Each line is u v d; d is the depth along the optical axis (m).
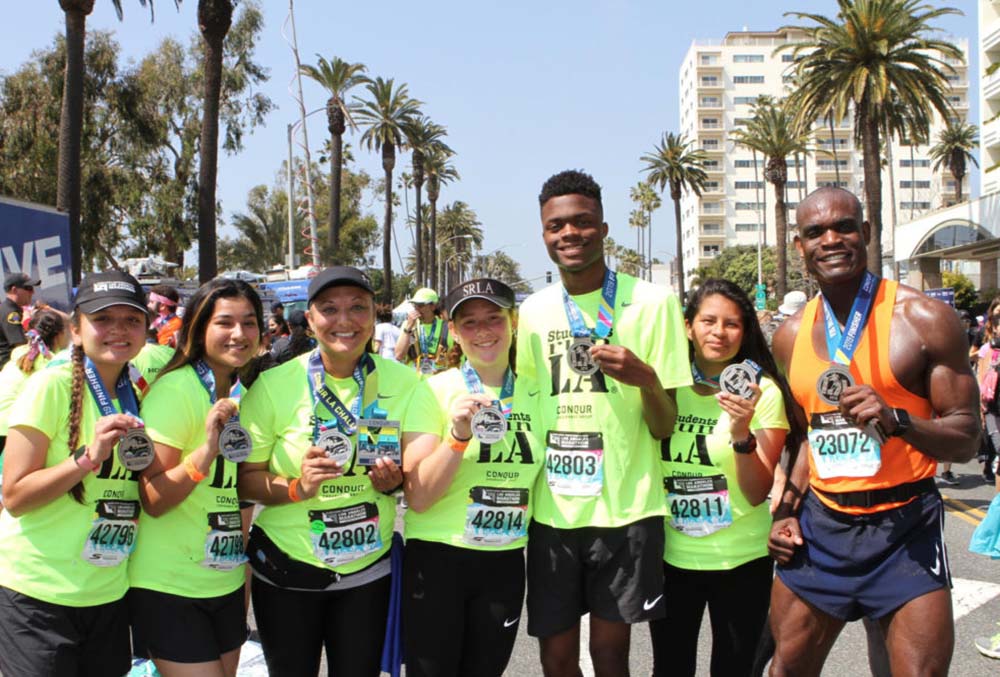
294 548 3.15
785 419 3.39
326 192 64.31
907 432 2.70
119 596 3.05
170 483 3.00
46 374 3.00
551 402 3.34
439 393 3.33
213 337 3.23
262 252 51.88
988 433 9.26
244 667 4.36
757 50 115.31
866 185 27.31
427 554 3.23
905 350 2.88
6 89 31.98
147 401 3.17
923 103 26.83
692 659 3.58
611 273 3.45
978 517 7.93
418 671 3.25
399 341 11.59
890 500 2.88
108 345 3.00
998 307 8.85
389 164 45.72
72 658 2.94
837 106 26.95
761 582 3.45
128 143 35.94
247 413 3.27
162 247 40.12
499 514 3.21
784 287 46.56
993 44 39.56
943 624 2.74
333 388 3.29
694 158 62.34
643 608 3.22
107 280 3.04
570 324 3.38
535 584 3.35
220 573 3.17
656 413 3.26
